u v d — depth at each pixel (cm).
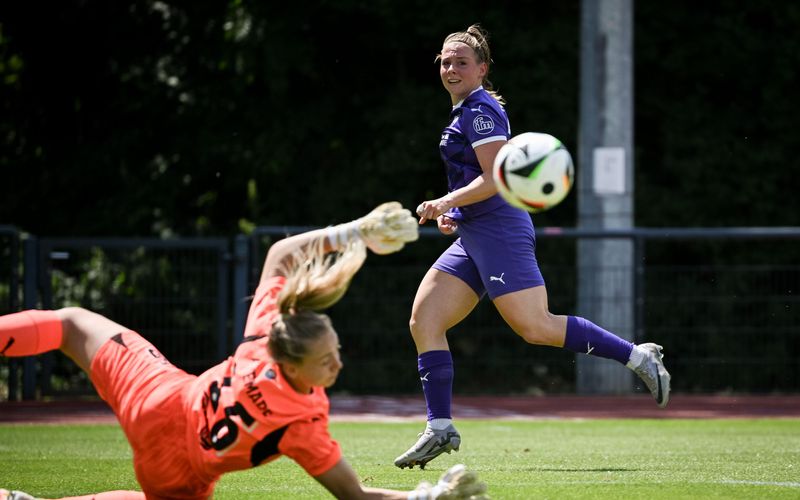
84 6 5538
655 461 2192
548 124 5466
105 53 5631
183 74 5562
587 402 4228
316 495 1692
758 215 5450
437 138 5434
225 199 5734
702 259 5419
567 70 5484
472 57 2006
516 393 4541
